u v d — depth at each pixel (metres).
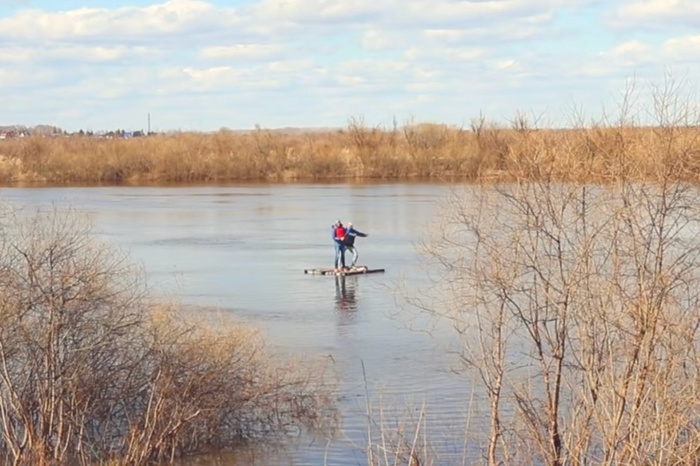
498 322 15.55
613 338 14.73
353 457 18.58
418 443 18.52
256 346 22.44
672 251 15.23
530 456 15.37
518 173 15.43
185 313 28.72
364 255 50.81
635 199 14.66
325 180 119.19
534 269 15.03
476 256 15.98
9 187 110.25
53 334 17.41
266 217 73.12
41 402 17.08
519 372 18.91
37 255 19.34
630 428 13.68
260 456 18.67
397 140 127.25
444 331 29.42
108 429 18.78
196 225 67.88
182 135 133.75
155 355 19.05
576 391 15.48
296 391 21.95
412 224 65.75
